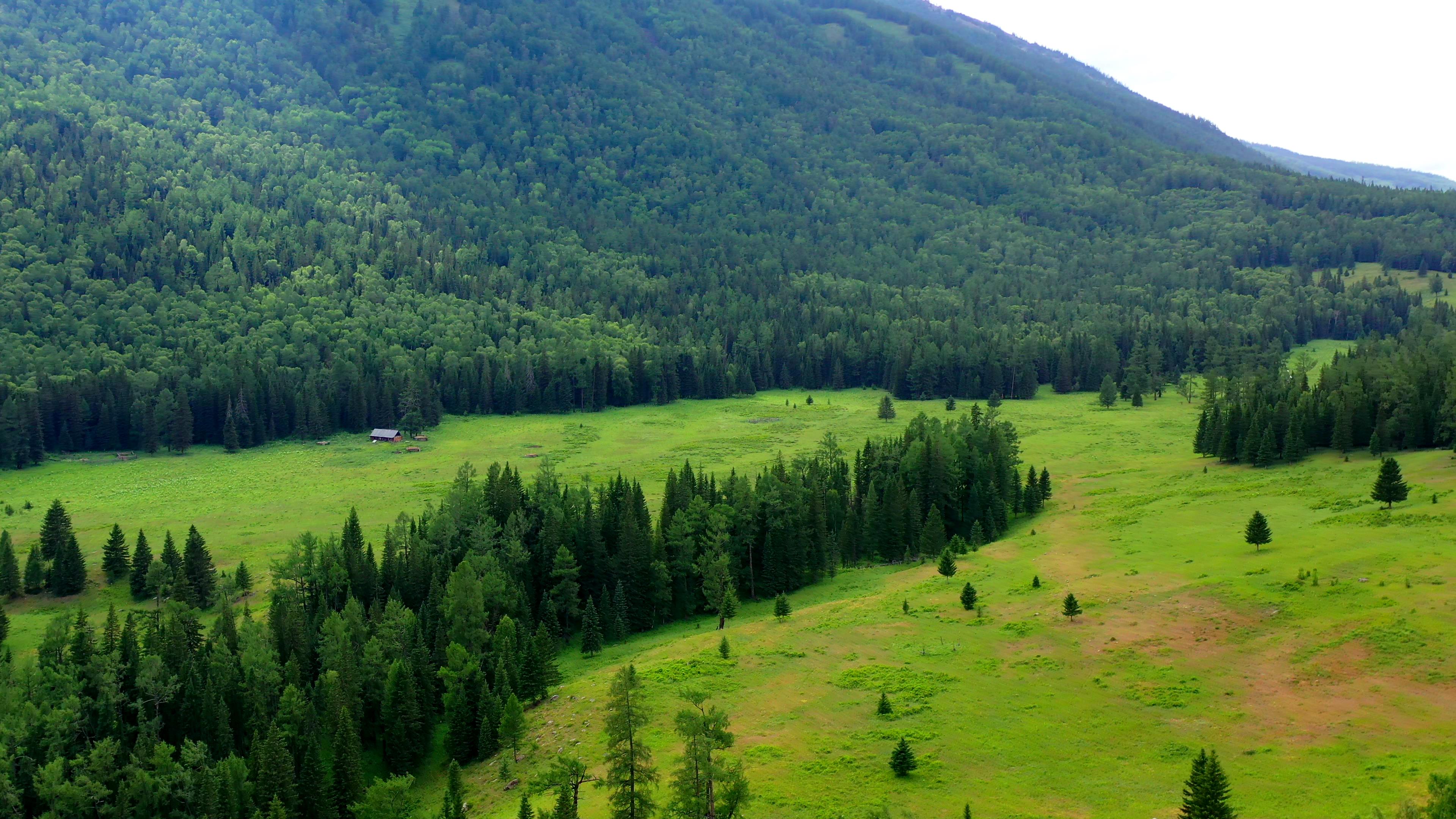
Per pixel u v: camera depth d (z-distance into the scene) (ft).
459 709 278.67
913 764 209.05
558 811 198.59
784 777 211.00
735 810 190.70
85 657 297.94
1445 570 264.31
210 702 281.95
